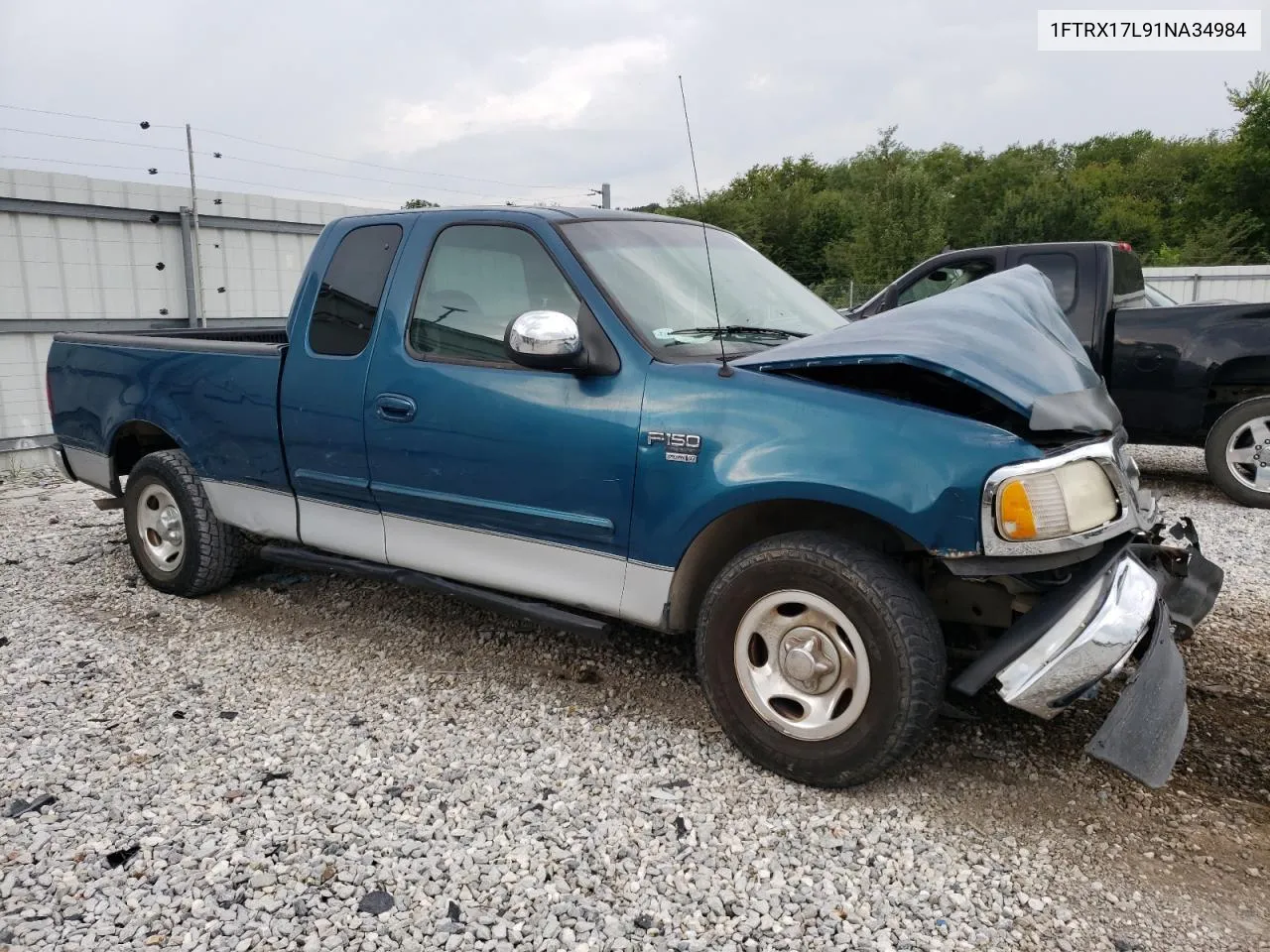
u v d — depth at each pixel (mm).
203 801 2938
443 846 2699
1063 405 2846
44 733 3398
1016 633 2750
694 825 2799
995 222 49656
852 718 2836
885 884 2533
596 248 3504
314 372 4027
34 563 5648
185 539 4754
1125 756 2562
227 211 12680
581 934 2340
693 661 4023
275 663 4043
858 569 2773
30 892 2498
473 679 3857
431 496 3701
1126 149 75375
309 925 2373
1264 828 2781
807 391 2934
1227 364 6789
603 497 3244
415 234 3857
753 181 73750
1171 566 3340
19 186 10289
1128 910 2430
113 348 4961
